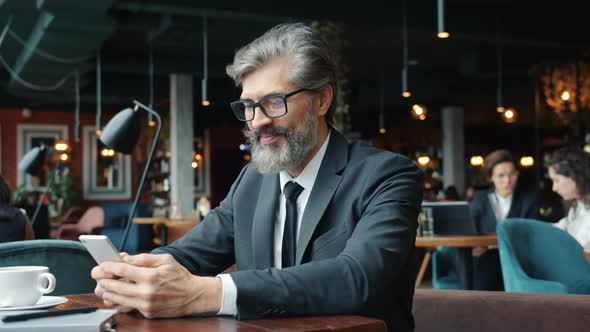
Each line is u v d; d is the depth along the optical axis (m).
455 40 10.93
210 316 1.15
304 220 1.41
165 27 9.07
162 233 9.41
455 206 4.44
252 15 7.96
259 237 1.48
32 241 1.91
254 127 1.42
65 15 7.78
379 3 8.35
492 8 9.26
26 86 12.12
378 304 1.33
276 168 1.41
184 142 12.39
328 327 1.04
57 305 1.31
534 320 1.73
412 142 17.39
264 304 1.12
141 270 1.11
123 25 8.95
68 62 10.25
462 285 4.30
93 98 13.55
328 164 1.45
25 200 11.72
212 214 1.65
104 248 1.16
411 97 14.12
